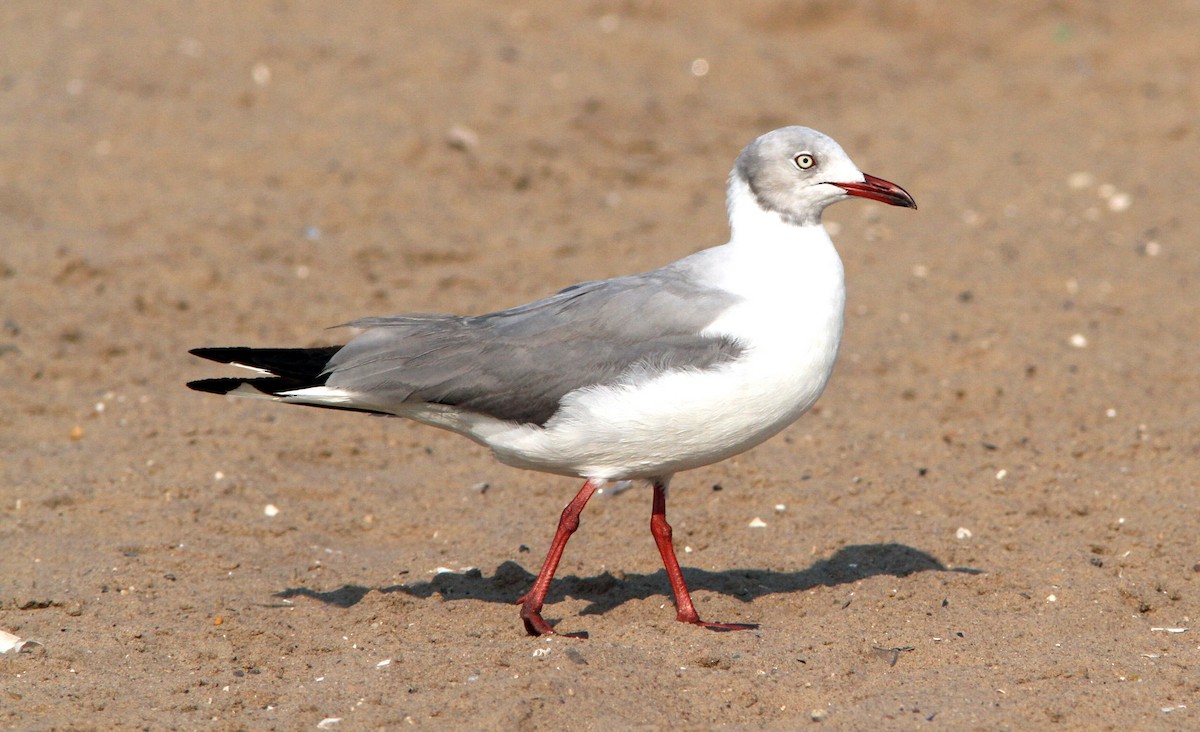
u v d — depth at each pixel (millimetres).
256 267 18109
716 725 8188
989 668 8914
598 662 8812
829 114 25797
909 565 11023
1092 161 23234
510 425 9578
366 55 25656
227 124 22406
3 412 14023
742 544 11555
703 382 9125
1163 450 13320
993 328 16781
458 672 8820
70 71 23984
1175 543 11234
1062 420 14227
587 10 29812
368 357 9719
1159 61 28344
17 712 8367
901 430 14117
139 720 8273
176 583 10602
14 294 16656
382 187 20781
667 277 9711
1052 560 10891
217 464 13023
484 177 21469
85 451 13227
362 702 8445
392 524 12094
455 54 25984
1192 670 8758
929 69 28719
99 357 15531
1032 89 27375
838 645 9234
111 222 18938
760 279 9508
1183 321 16938
